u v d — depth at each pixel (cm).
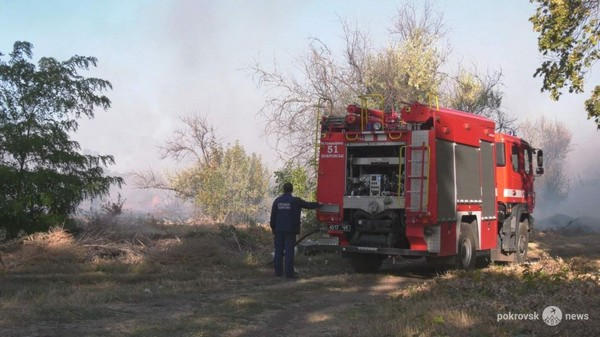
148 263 1214
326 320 773
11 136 1313
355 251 1228
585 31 1230
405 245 1242
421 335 637
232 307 831
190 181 3841
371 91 2255
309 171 2095
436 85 2359
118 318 732
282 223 1175
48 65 1377
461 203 1251
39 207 1347
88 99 1405
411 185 1163
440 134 1183
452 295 871
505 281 938
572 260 1407
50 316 718
